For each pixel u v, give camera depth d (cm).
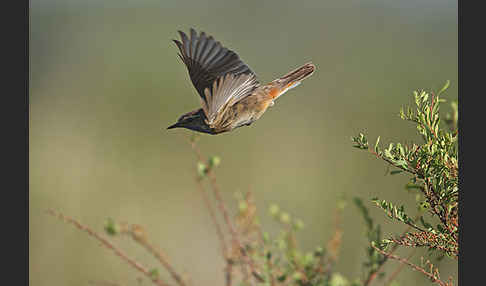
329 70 2198
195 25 2531
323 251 754
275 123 1866
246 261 720
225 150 1725
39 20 2420
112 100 1991
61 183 1561
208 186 1459
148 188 1579
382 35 2447
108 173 1616
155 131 1808
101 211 1487
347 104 1952
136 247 1141
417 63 2180
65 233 1350
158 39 2355
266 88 689
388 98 1966
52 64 2223
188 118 636
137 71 2112
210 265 1335
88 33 2384
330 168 1653
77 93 2042
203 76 561
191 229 1434
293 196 1540
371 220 714
